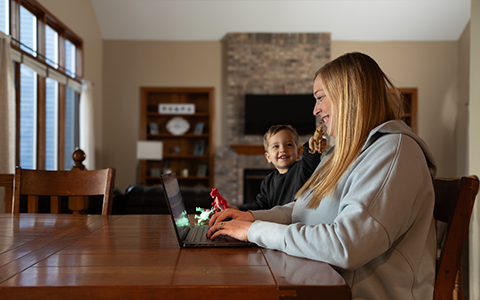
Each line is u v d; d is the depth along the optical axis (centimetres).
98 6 647
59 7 514
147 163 728
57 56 525
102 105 702
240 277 69
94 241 101
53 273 71
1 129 360
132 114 705
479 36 238
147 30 691
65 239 104
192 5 645
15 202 170
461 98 680
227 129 704
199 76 709
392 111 103
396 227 81
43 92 471
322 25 675
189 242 96
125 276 69
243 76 690
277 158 196
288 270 73
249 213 112
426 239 91
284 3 638
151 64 707
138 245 96
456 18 657
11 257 84
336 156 100
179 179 724
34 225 128
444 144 697
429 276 91
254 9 650
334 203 97
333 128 105
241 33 688
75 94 587
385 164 87
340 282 66
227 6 645
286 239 85
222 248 92
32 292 63
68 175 175
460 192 96
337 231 80
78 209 179
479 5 238
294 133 202
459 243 96
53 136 511
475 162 238
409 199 84
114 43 704
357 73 100
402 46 700
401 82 700
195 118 734
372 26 676
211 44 709
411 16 657
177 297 63
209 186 704
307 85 687
